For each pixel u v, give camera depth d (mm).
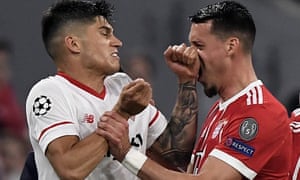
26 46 26828
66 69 14133
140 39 27469
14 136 25125
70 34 14031
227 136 14070
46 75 26922
